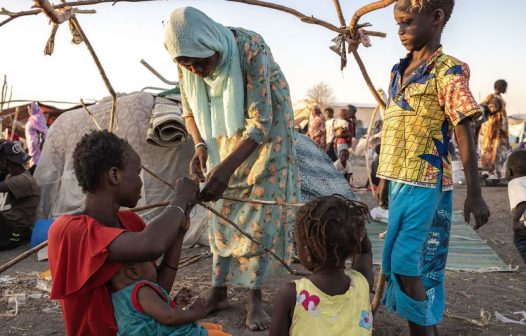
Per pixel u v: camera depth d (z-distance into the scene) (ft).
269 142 11.09
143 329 6.46
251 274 11.41
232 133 10.48
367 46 11.22
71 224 6.54
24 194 20.07
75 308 6.57
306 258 6.68
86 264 6.32
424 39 9.13
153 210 20.26
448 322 11.82
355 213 6.54
